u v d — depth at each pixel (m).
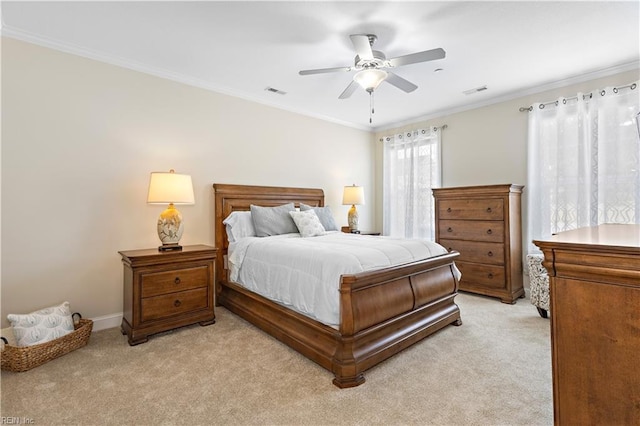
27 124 2.55
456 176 4.50
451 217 4.05
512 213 3.56
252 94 3.90
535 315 3.13
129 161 3.05
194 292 2.87
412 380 1.96
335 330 2.04
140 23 2.38
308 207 4.00
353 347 2.00
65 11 2.23
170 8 2.20
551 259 0.99
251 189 3.90
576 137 3.39
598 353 0.90
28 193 2.55
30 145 2.56
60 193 2.69
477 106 4.25
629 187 3.04
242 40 2.63
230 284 3.32
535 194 3.69
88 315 2.81
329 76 3.37
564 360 0.97
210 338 2.63
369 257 2.26
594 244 0.90
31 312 2.54
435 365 2.13
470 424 1.55
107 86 2.94
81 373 2.06
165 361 2.22
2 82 2.46
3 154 2.46
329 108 4.46
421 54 2.30
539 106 3.66
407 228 4.97
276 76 3.37
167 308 2.71
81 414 1.65
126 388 1.88
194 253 2.87
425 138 4.80
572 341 0.95
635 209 3.01
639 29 2.48
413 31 2.49
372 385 1.90
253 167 4.03
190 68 3.18
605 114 3.18
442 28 2.46
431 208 4.71
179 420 1.60
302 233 3.46
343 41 2.65
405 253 2.53
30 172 2.56
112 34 2.54
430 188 4.71
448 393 1.82
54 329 2.34
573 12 2.26
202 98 3.57
